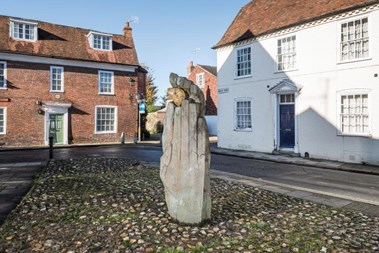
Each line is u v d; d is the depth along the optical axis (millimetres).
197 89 4734
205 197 4625
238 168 11633
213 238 4113
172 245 3877
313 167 11969
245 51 17672
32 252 3719
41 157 14633
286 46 15344
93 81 23062
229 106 18562
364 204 6266
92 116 22953
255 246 3871
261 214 5223
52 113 21234
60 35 22906
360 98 12367
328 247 3859
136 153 16641
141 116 27109
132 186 7230
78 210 5344
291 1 16656
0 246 3891
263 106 16359
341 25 12961
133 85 25141
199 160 4555
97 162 11273
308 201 6246
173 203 4699
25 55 20172
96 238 4117
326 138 13438
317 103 13781
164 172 4820
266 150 16172
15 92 19875
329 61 13328
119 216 4980
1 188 7496
